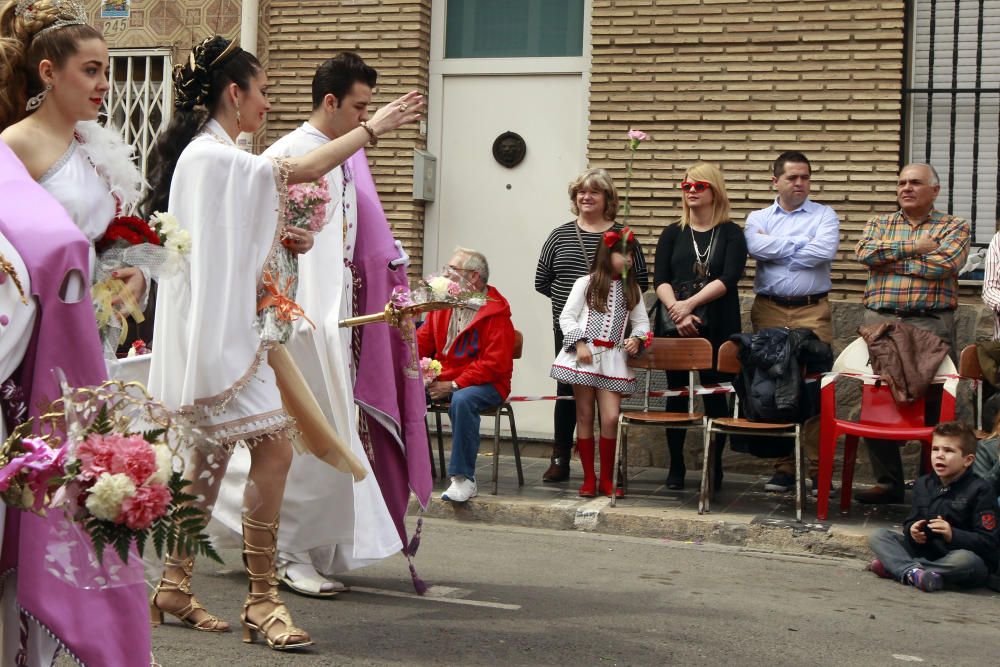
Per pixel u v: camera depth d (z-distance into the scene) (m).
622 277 7.85
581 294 7.94
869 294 7.91
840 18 8.62
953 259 7.67
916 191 7.73
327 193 4.73
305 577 5.54
